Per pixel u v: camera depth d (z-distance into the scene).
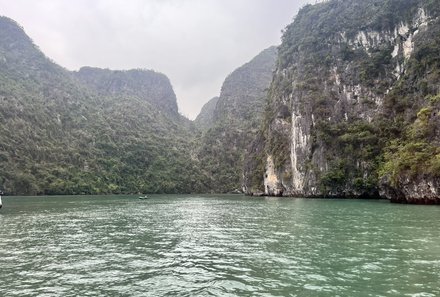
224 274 13.28
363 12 93.00
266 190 98.62
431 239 19.27
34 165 116.12
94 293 11.40
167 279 12.83
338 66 85.69
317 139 76.81
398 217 30.11
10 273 13.87
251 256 16.28
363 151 68.44
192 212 43.50
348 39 89.88
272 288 11.48
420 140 50.75
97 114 184.12
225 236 22.70
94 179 133.62
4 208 49.59
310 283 11.91
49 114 155.25
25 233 24.80
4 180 101.62
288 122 93.19
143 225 29.55
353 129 72.31
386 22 83.56
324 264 14.38
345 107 79.19
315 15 107.94
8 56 191.50
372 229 23.50
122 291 11.55
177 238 22.27
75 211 45.16
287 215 35.50
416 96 65.75
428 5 73.75
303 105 82.50
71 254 17.52
